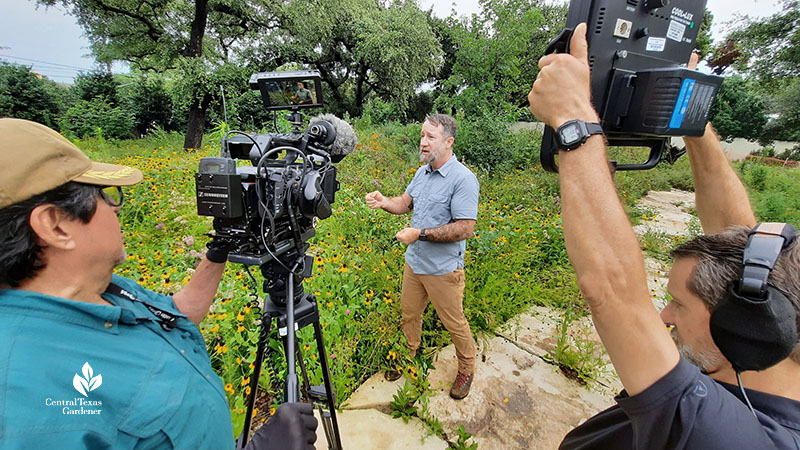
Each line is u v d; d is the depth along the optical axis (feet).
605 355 8.91
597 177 2.00
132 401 2.12
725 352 2.14
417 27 58.65
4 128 2.05
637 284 1.93
